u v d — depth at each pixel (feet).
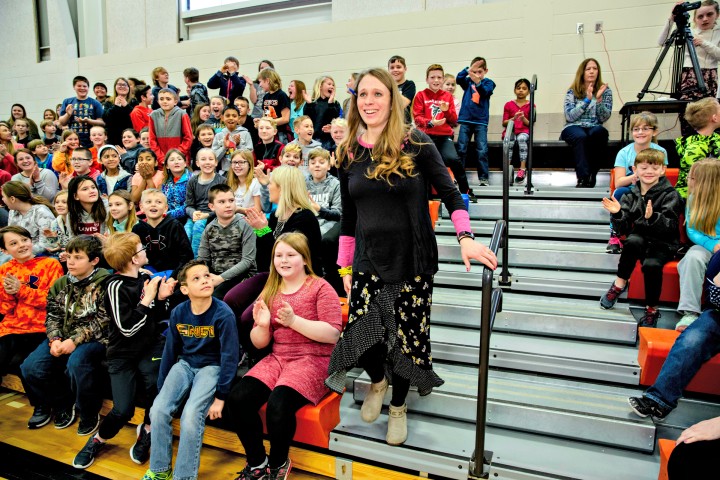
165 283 8.82
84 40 27.40
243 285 9.23
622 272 8.92
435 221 12.62
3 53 29.60
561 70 18.15
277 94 17.78
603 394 7.66
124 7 26.03
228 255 10.31
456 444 7.13
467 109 15.40
